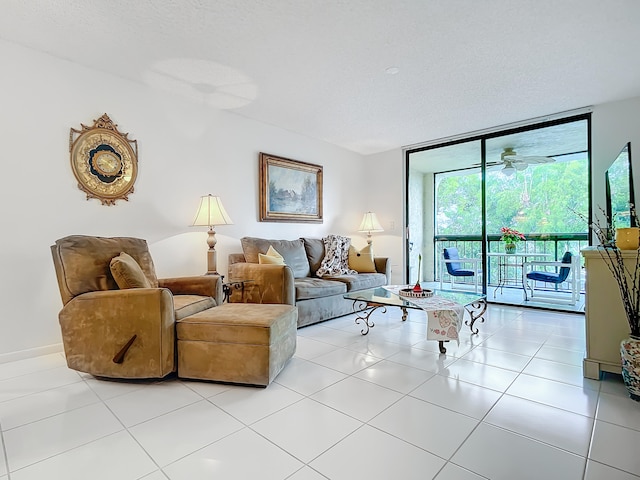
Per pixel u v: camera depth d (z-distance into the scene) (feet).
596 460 4.28
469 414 5.45
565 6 6.60
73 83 8.85
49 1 6.47
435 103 11.45
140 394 6.26
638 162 10.87
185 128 11.14
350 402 5.88
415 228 18.40
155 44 7.98
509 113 12.37
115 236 9.59
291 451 4.50
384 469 4.14
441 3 6.52
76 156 8.89
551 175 14.75
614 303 6.62
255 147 13.21
